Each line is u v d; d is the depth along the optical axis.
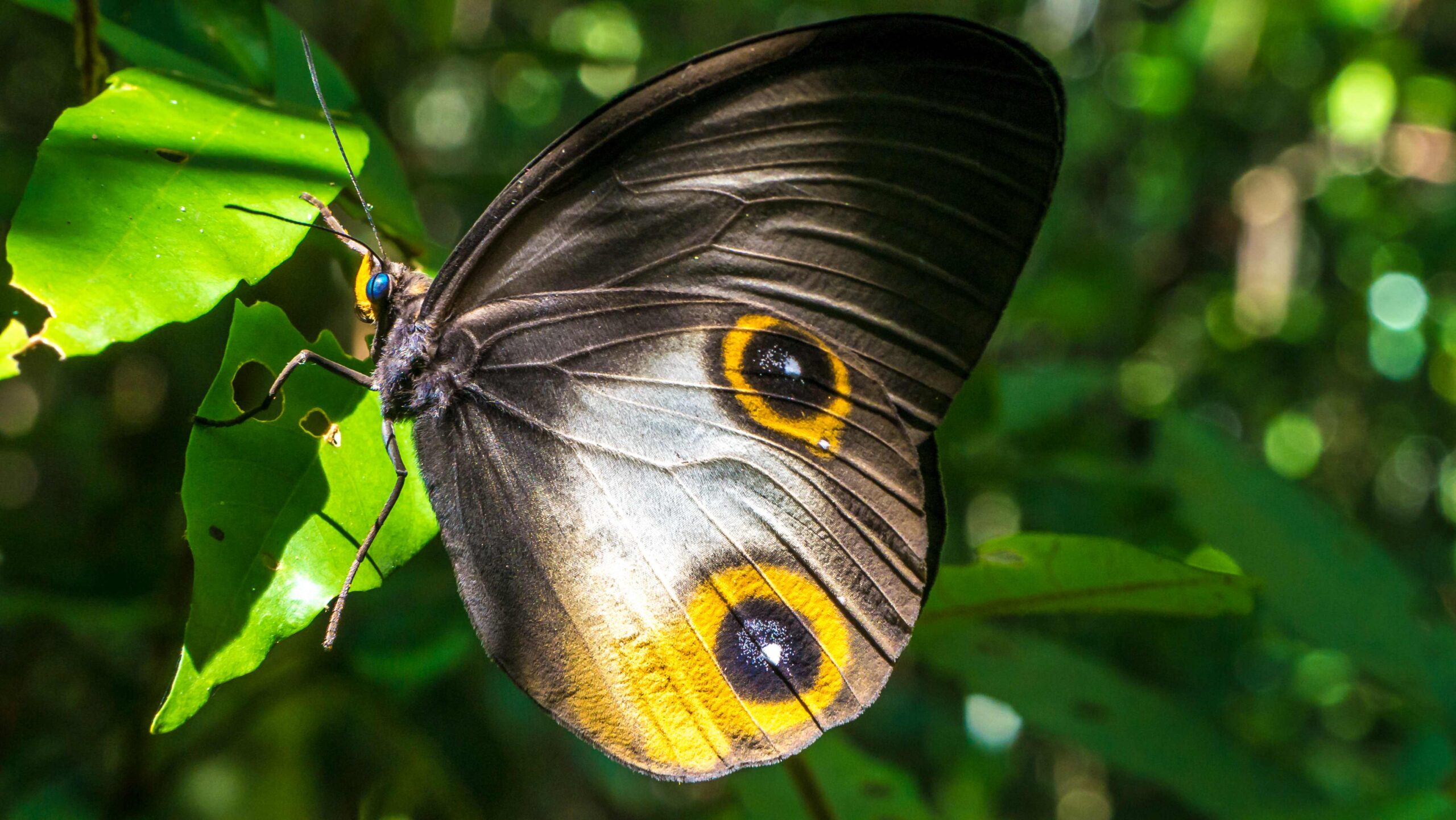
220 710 0.35
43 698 0.37
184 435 0.36
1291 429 0.68
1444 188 0.67
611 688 0.32
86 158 0.30
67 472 0.40
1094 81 0.72
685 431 0.32
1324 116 0.64
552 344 0.32
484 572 0.32
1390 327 0.66
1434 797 0.32
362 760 0.37
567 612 0.32
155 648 0.34
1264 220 0.69
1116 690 0.34
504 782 0.37
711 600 0.32
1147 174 0.71
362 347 0.36
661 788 0.46
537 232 0.32
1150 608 0.32
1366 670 0.34
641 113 0.31
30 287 0.29
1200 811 0.33
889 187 0.32
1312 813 0.32
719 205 0.32
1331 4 0.61
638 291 0.32
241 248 0.30
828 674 0.32
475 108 0.65
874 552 0.32
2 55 0.40
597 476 0.32
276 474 0.30
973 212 0.32
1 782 0.36
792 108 0.31
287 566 0.30
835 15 0.42
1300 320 0.69
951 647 0.34
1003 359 0.70
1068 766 0.68
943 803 0.50
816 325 0.32
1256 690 0.59
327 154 0.31
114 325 0.29
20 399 0.41
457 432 0.32
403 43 0.38
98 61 0.31
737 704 0.32
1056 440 0.40
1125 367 0.66
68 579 0.35
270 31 0.33
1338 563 0.34
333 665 0.35
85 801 0.36
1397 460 0.74
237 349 0.30
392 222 0.33
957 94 0.31
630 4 0.48
